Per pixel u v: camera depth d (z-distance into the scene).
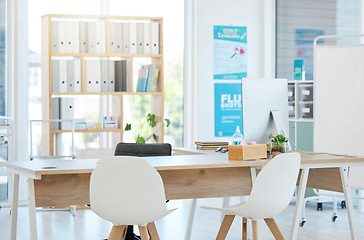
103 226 5.52
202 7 7.55
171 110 7.56
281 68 7.79
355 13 6.69
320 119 5.70
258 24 7.83
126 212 3.16
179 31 7.58
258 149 3.93
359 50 5.49
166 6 7.51
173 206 6.70
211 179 3.86
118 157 3.08
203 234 5.20
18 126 6.82
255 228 3.50
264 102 4.34
